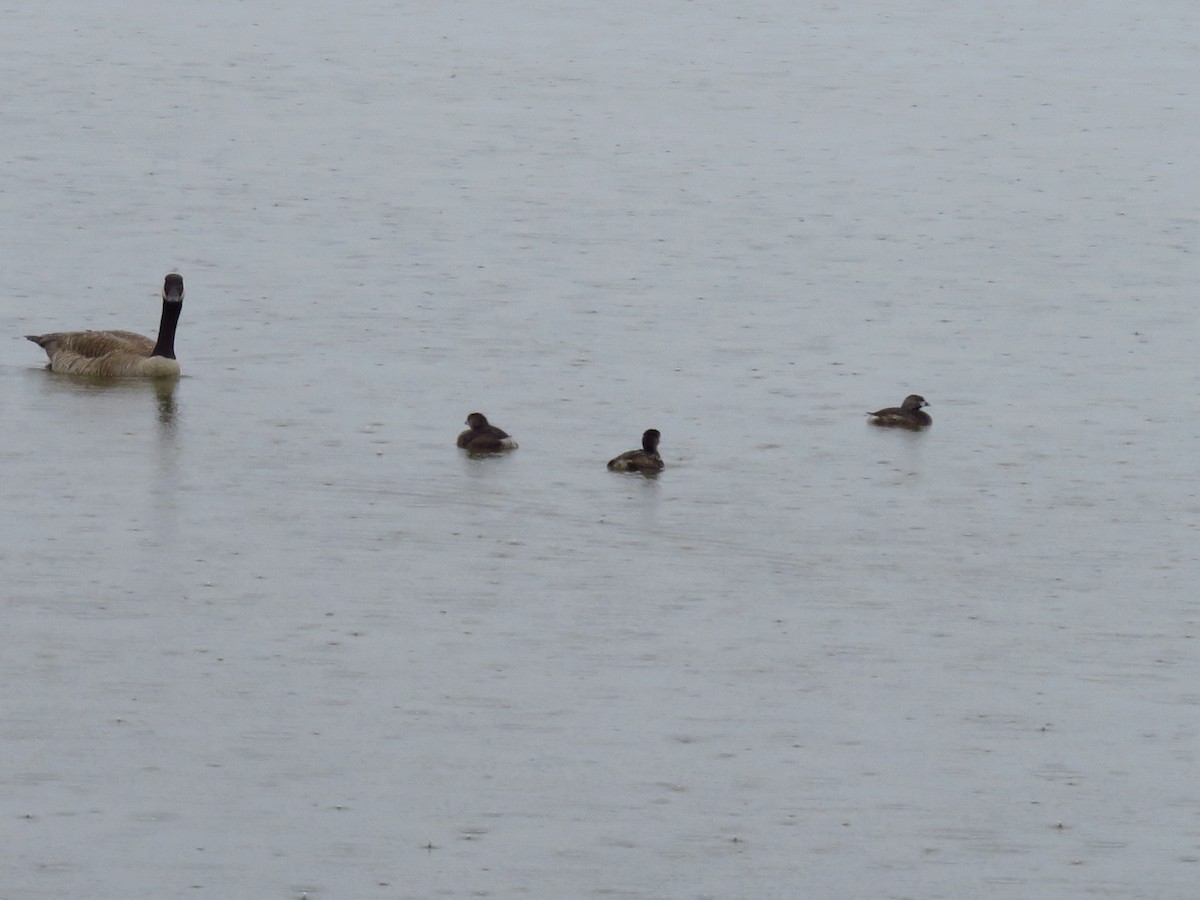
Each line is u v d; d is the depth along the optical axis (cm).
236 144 5769
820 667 2359
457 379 3562
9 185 5122
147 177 5278
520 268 4419
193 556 2661
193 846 1906
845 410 3428
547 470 3070
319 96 6588
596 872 1880
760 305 4147
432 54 7462
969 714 2242
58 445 3148
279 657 2341
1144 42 8062
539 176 5450
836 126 6312
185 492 2927
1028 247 4728
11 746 2095
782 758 2120
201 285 4225
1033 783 2083
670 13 8569
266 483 2978
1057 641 2455
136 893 1819
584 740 2150
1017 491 3020
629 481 3027
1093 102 6812
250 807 1984
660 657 2375
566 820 1977
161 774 2047
